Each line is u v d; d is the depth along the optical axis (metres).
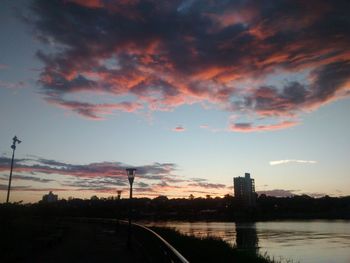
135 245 22.91
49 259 16.81
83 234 35.59
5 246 17.44
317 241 77.25
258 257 16.28
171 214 167.00
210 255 14.41
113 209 86.62
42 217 67.06
